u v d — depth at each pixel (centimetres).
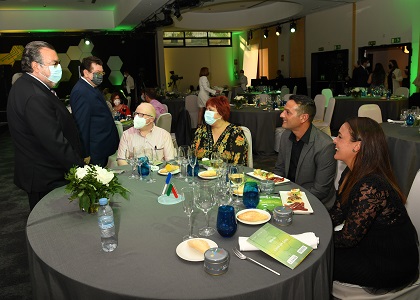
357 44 1048
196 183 214
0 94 1209
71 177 168
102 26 1268
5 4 1035
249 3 1220
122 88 1459
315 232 147
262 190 193
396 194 160
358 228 157
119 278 117
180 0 816
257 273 119
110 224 142
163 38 1551
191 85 1647
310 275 122
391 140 346
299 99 229
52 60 220
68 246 141
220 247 137
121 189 175
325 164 228
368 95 812
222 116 268
